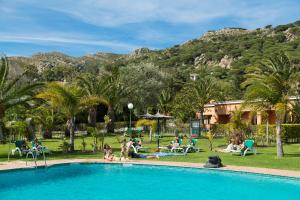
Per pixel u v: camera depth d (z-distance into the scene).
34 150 19.19
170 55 127.38
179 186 13.62
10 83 22.80
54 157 20.44
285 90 21.66
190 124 39.50
